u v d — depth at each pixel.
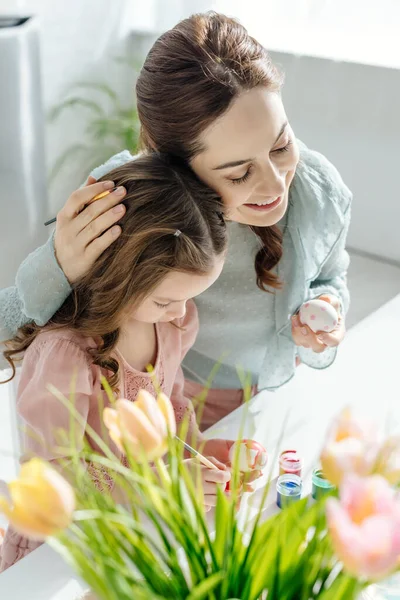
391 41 1.90
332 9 1.95
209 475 0.90
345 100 1.86
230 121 0.90
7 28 2.05
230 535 0.55
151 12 2.54
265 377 1.29
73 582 0.87
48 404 0.99
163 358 1.14
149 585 0.54
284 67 1.94
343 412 0.53
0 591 0.85
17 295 1.09
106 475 0.96
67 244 0.95
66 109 2.47
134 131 2.45
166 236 0.91
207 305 1.32
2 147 2.16
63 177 2.55
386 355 1.39
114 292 0.94
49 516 0.46
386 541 0.41
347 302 1.38
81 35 2.40
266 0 2.08
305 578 0.54
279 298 1.27
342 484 0.46
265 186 0.97
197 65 0.90
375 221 1.92
